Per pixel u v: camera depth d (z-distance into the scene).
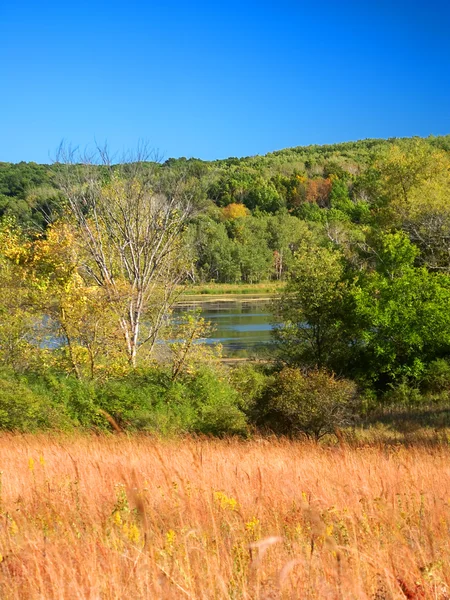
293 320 35.19
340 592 3.30
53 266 28.45
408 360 34.06
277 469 8.86
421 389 33.31
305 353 35.00
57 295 27.02
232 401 23.80
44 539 4.39
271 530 4.59
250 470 8.29
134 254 32.28
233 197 144.12
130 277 32.31
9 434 18.34
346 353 34.59
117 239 32.81
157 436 18.62
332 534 4.47
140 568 3.59
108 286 29.72
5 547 4.52
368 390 32.62
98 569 3.77
